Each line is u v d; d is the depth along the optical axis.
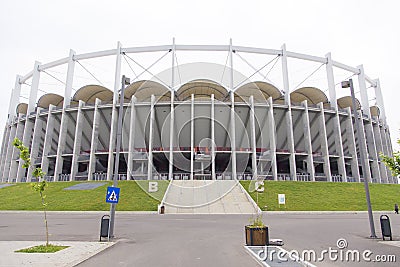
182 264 6.33
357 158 41.31
